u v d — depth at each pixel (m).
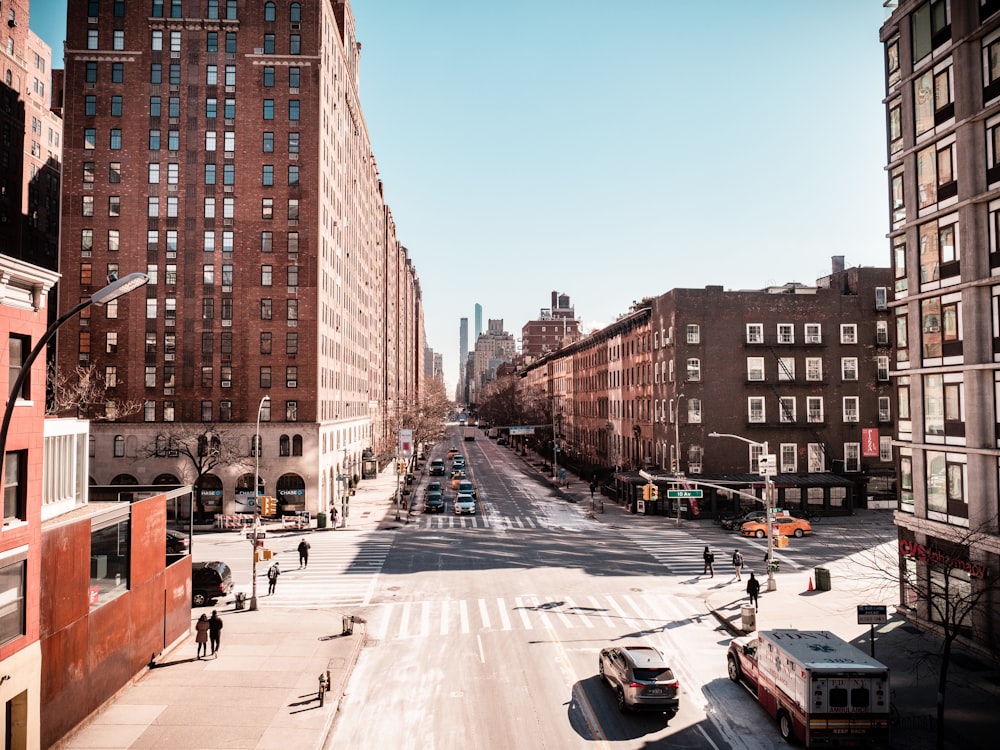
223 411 57.62
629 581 35.09
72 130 58.28
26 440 16.41
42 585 16.86
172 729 18.12
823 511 55.88
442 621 28.17
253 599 30.08
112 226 58.09
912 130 27.89
